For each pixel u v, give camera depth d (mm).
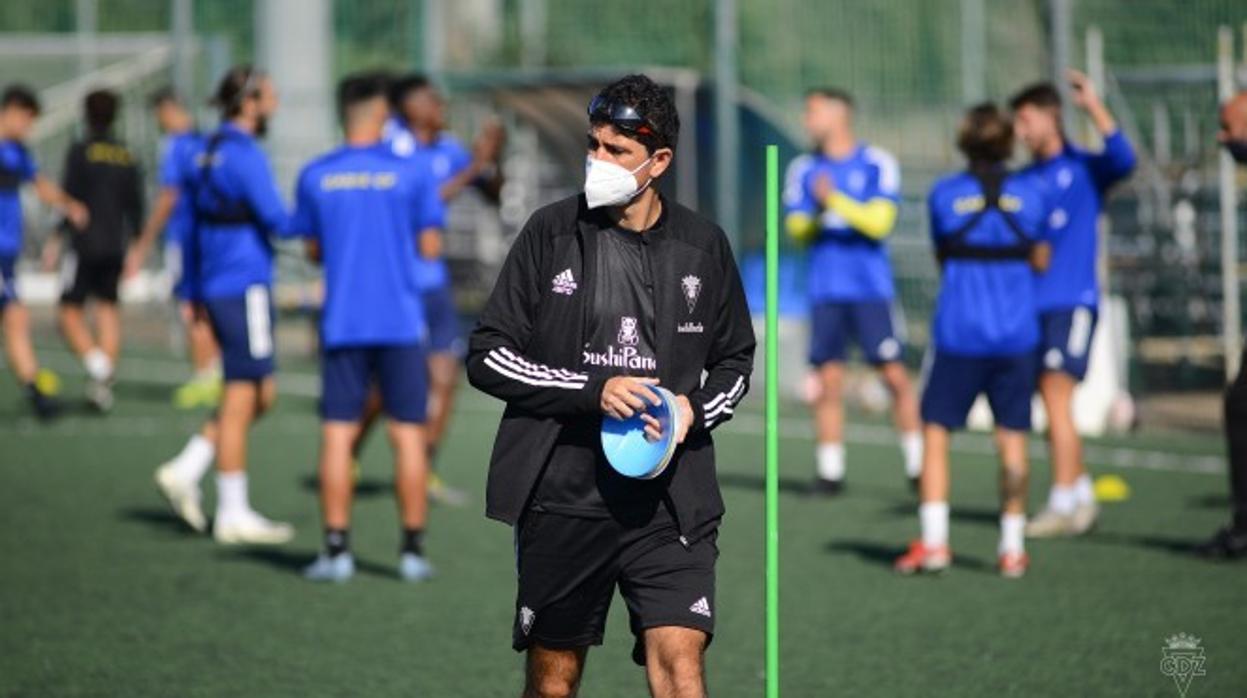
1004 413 31984
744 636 27656
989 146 31844
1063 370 35656
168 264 71000
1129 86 60062
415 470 31844
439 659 26266
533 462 17438
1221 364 58688
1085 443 49562
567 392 17125
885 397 57219
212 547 35031
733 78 60625
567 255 17562
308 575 32031
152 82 76250
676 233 17734
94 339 71875
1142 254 58938
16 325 51719
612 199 17172
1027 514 38562
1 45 76812
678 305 17578
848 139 41750
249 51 94250
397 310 31422
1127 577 31875
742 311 18141
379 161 31562
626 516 17484
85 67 77562
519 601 17891
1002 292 31562
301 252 70688
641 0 84250
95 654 26594
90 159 53406
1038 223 31484
